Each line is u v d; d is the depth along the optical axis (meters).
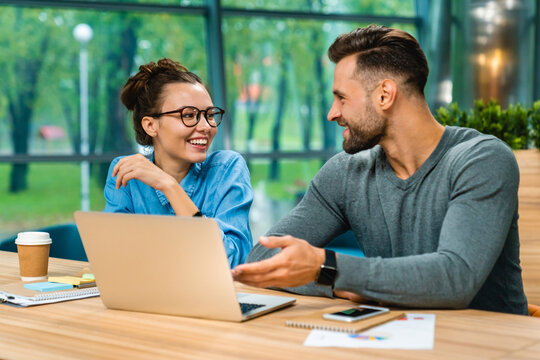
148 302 1.23
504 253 1.47
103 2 5.40
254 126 5.81
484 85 4.52
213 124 1.92
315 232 1.62
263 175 5.87
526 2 4.49
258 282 1.20
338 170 1.62
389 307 1.26
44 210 5.50
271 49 5.79
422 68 1.44
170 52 5.60
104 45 5.54
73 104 5.53
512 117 2.84
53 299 1.35
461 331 1.08
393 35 1.43
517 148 2.75
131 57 5.57
